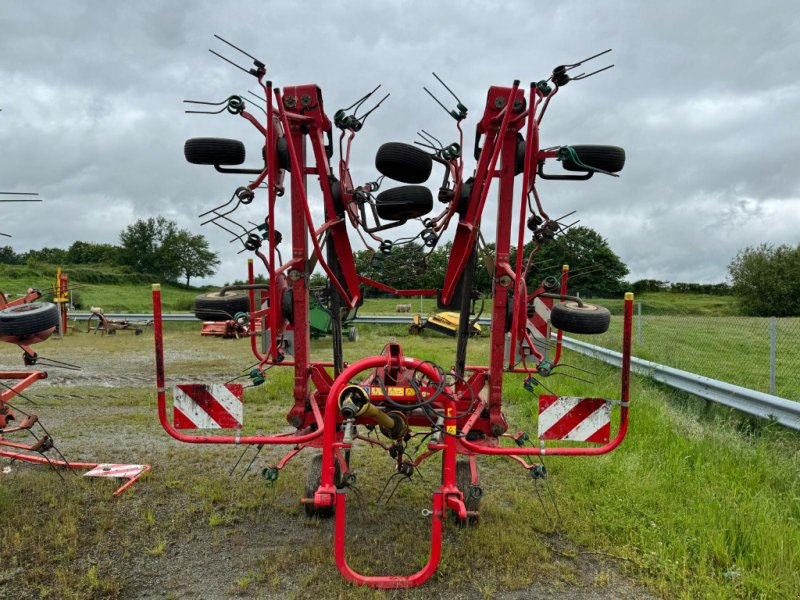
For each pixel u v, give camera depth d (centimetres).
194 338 1795
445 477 326
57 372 1103
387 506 439
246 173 404
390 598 312
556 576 338
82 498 443
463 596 316
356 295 471
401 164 374
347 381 337
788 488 446
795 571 329
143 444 598
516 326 345
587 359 1086
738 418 652
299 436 362
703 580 327
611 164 362
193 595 316
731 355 1109
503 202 373
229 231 380
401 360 343
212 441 345
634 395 733
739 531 373
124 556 358
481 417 404
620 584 330
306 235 396
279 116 359
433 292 471
